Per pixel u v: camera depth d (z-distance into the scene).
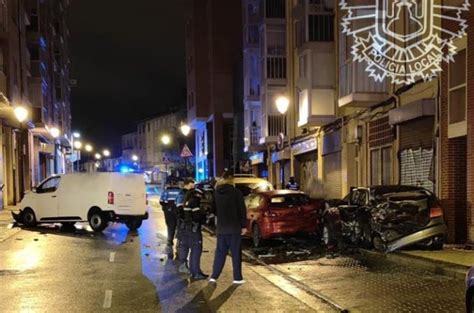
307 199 15.98
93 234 18.58
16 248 14.77
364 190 13.98
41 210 20.05
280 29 29.97
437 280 9.88
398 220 12.67
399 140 16.62
